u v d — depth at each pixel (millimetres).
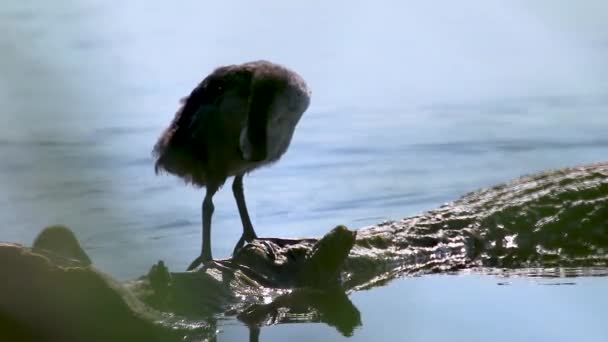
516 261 12961
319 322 11336
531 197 13539
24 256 9664
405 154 19453
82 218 15188
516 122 22062
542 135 20734
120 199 15703
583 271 12688
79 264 9961
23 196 16047
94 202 15742
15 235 14711
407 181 17672
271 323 11234
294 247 12320
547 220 13266
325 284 11969
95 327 9922
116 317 10023
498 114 22938
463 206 13664
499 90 25484
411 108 23641
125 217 15086
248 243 12281
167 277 10922
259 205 16250
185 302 10992
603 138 20469
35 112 21031
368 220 15508
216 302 11250
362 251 12719
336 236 11922
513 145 20125
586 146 19906
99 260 13484
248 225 12492
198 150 12117
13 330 9695
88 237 14555
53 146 19266
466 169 18391
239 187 12523
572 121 21906
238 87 12039
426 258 12977
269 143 12039
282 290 11820
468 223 13352
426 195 16875
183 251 13992
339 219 15539
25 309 9695
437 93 25219
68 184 16781
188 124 12141
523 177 14039
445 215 13500
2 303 9648
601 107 23156
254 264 11977
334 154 19453
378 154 19469
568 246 13102
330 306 11617
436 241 13148
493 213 13414
